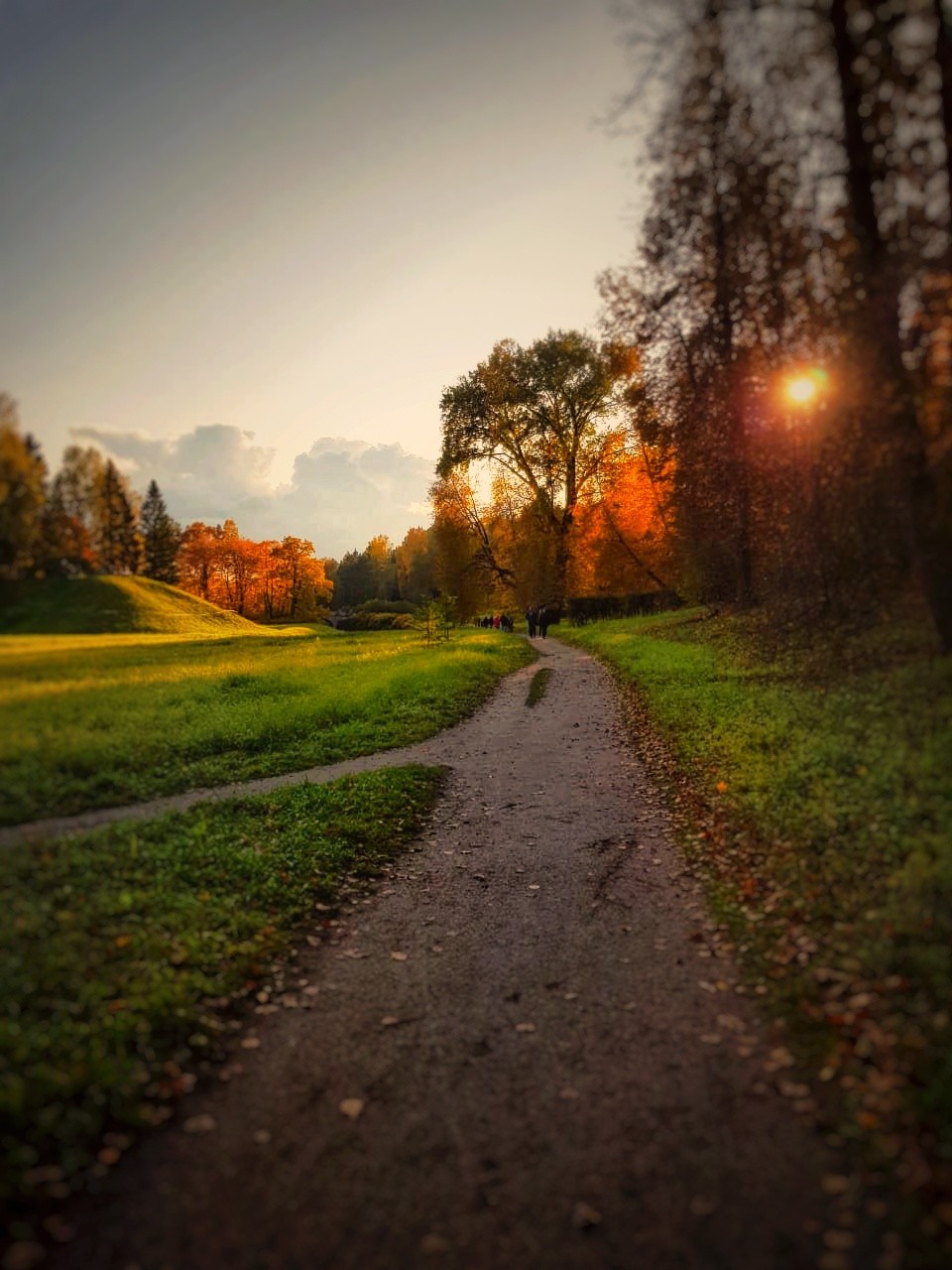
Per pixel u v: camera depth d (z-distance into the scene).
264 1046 4.65
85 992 4.55
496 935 6.23
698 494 18.00
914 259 6.07
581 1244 3.08
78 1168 3.50
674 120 8.63
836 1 6.66
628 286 14.41
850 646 9.64
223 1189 3.46
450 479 44.56
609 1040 4.59
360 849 8.05
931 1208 2.98
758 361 11.19
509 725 14.71
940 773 5.85
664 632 25.66
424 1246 3.12
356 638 24.81
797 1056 4.12
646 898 6.70
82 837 6.45
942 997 4.02
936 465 6.34
